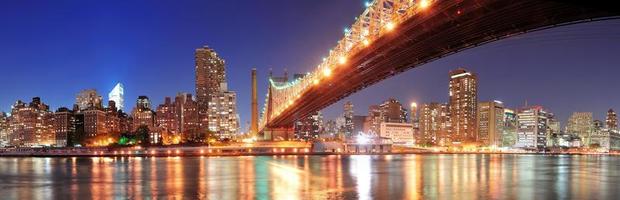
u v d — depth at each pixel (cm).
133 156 17588
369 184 6981
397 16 6412
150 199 5553
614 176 9044
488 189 6500
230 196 5709
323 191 6144
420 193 6012
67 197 5838
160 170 9800
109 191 6288
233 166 11162
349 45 8581
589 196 6000
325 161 14100
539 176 8894
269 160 14688
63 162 13312
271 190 6241
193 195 5822
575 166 13088
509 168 11450
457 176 8569
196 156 17925
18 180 7862
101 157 17175
